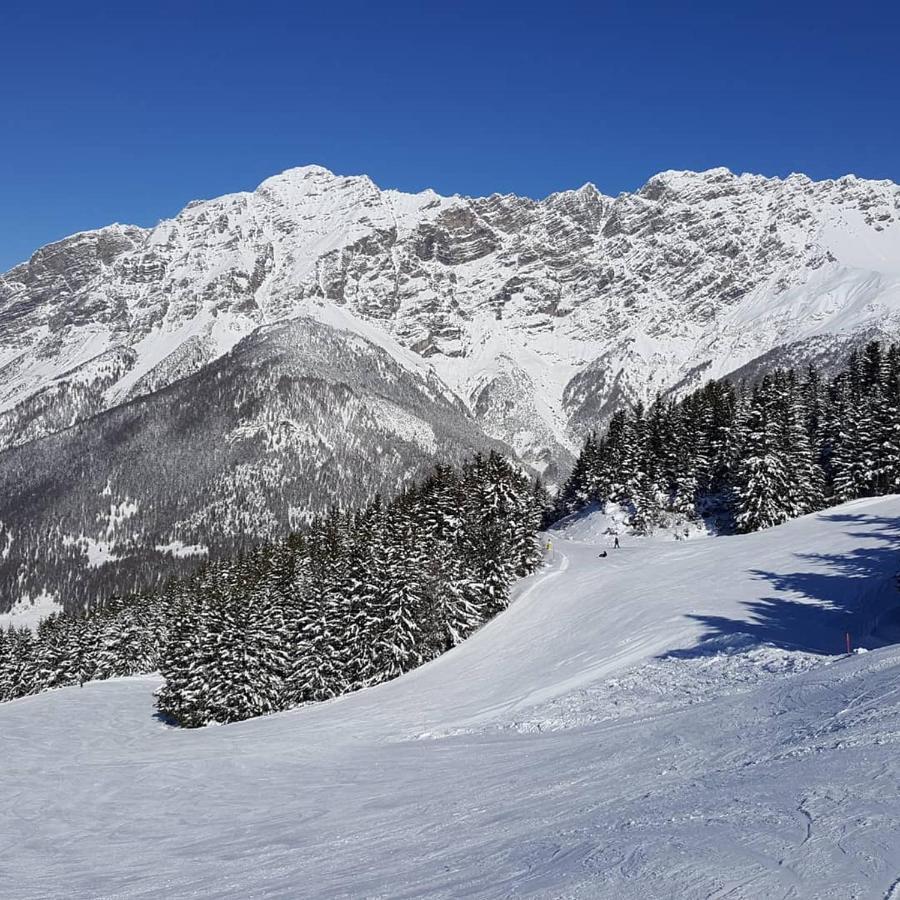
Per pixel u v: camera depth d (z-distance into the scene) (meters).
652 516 103.12
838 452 93.00
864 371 115.12
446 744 30.42
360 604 63.81
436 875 9.99
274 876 12.88
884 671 16.77
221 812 21.77
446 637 64.94
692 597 53.78
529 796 15.30
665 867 6.89
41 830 21.44
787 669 29.92
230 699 65.69
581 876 7.42
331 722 44.38
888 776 8.44
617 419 126.62
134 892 13.65
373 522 84.38
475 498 84.38
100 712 75.81
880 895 5.20
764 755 12.65
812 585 50.66
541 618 61.66
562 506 137.00
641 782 13.60
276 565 82.38
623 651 44.28
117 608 122.88
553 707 34.59
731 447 98.44
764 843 6.98
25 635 121.00
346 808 19.50
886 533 63.47
